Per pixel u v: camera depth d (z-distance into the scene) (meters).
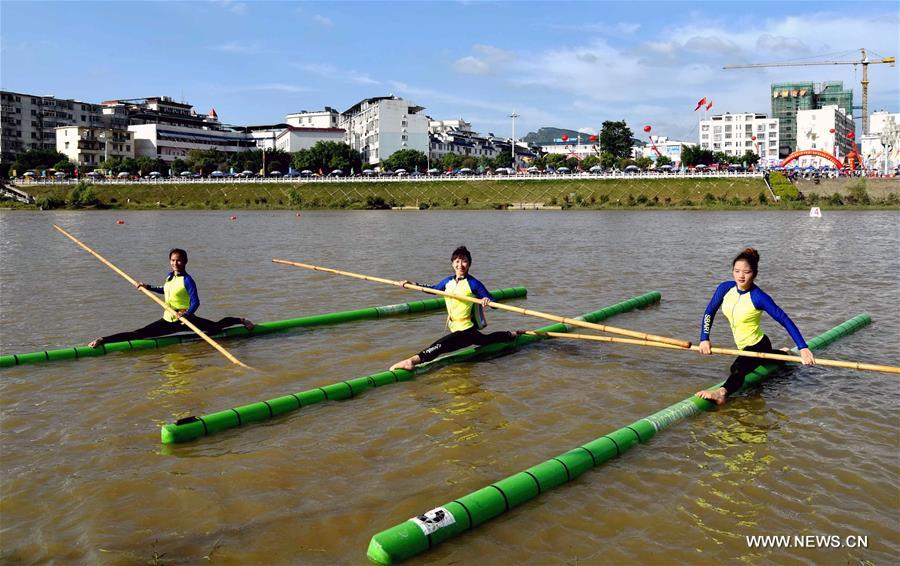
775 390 8.39
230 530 5.14
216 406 7.79
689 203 72.19
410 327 11.97
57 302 14.12
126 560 4.74
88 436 6.89
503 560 4.81
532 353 10.20
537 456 6.45
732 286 8.60
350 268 20.67
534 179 82.31
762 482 5.91
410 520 5.05
